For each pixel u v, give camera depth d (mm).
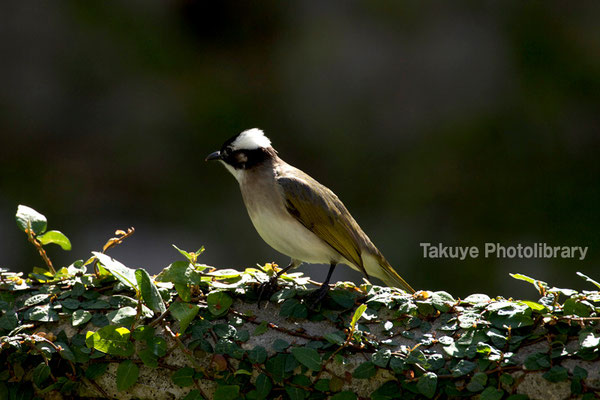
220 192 15195
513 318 4914
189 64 16453
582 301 4883
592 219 14000
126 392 5160
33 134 15570
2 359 5266
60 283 5617
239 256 14250
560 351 4660
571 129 14945
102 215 14914
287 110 15930
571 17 15664
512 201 14414
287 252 7145
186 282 5129
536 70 15484
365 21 16484
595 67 15336
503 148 14984
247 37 16781
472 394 4688
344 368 4879
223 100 16031
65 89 16000
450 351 4809
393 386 4809
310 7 16625
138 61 16344
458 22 16141
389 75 15977
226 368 4992
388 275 7289
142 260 13844
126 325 5020
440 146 15188
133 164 15438
